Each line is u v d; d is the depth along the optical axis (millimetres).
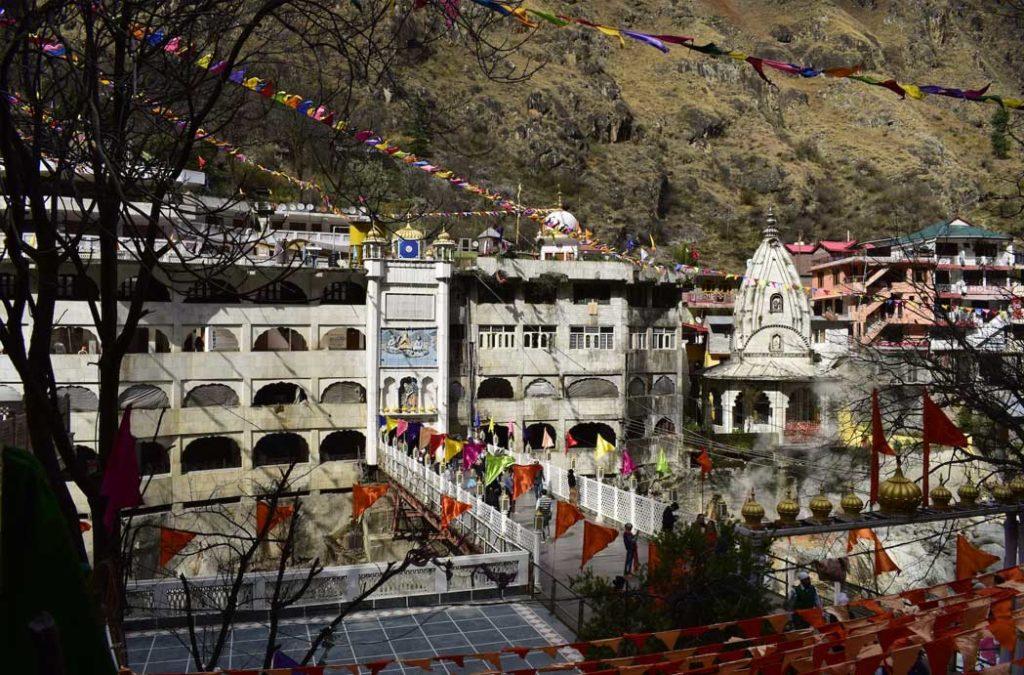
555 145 127188
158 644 19922
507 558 24453
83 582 4492
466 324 57625
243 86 12250
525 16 8156
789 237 137500
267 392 55469
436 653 20000
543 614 22859
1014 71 106375
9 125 7090
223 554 44406
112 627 8297
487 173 110750
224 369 51281
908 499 14469
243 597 21797
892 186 147000
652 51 179625
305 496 52469
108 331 8758
